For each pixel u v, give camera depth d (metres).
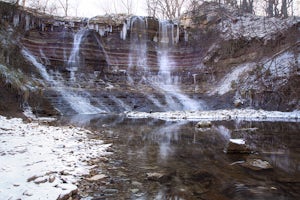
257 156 5.24
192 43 25.72
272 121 12.12
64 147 5.56
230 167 4.43
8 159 4.33
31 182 3.26
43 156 4.64
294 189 3.36
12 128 7.89
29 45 20.69
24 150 5.02
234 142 5.57
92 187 3.39
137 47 25.41
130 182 3.63
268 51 19.02
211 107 17.97
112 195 3.14
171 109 17.66
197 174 4.02
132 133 8.41
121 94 18.98
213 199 3.05
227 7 26.11
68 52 22.67
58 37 22.56
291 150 5.83
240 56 21.05
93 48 23.84
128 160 4.88
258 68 17.27
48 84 18.36
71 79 20.70
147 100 18.67
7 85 12.90
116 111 16.94
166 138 7.51
